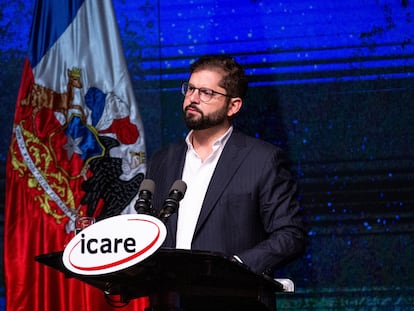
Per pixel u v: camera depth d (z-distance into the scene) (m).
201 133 6.87
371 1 10.03
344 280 9.65
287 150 9.95
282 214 6.30
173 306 4.86
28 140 9.33
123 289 5.24
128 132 9.41
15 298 9.17
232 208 6.33
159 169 6.93
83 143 9.38
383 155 9.79
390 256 9.62
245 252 5.77
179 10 10.35
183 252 4.25
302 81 10.03
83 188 9.27
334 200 9.78
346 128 9.89
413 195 9.68
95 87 9.52
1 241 10.14
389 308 9.55
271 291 5.29
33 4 10.53
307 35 10.09
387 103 9.87
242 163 6.53
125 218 4.29
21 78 10.39
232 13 10.25
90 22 9.72
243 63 10.16
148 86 10.29
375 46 9.98
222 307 5.42
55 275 9.31
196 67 6.91
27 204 9.25
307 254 9.73
